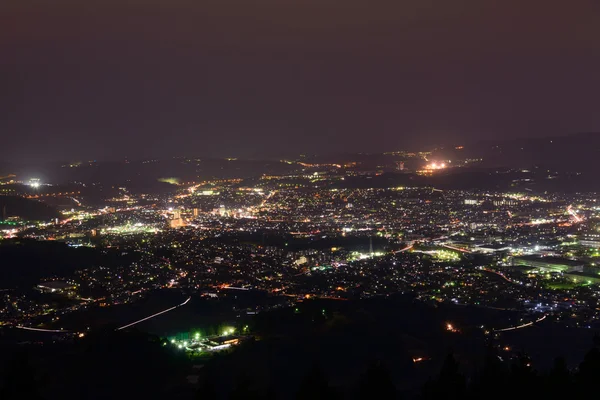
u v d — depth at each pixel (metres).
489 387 37.12
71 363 55.34
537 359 61.06
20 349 60.28
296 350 60.00
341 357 58.78
